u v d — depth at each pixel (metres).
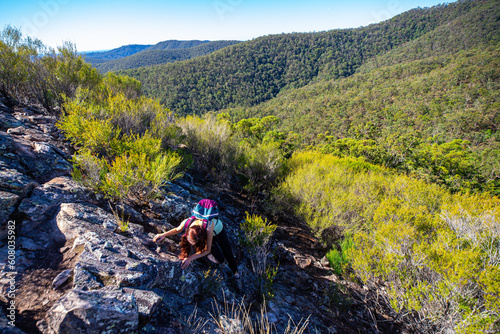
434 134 90.06
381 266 2.97
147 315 1.73
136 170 3.10
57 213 2.42
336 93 175.88
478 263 2.63
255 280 3.13
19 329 1.40
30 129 3.99
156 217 3.23
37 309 1.56
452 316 2.38
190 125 6.90
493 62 126.12
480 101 104.12
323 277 3.75
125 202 3.16
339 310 3.08
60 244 2.14
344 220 4.50
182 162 5.03
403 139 36.53
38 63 5.85
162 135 5.10
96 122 3.78
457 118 94.94
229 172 6.30
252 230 3.54
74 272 1.78
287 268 3.81
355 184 6.12
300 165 7.00
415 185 5.75
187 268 2.54
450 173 29.31
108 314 1.52
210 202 2.53
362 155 37.56
